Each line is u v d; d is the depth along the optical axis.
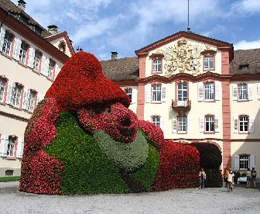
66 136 16.23
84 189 15.62
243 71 38.78
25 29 30.56
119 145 16.75
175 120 38.94
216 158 24.73
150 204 13.29
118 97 17.45
